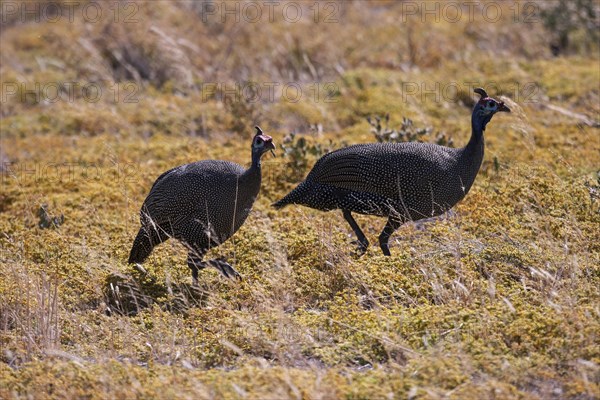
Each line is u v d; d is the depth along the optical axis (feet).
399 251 89.20
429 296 79.51
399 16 197.47
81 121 152.66
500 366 63.77
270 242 88.58
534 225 86.79
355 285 82.23
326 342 71.51
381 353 69.00
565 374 63.93
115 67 180.96
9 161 135.54
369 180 86.74
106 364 67.15
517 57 170.81
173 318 78.28
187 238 86.22
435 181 86.33
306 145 126.11
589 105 138.82
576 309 70.23
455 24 190.29
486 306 72.54
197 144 136.05
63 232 103.30
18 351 72.13
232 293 83.66
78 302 83.15
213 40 186.50
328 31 187.73
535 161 110.93
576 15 178.40
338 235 93.45
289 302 79.82
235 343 72.54
